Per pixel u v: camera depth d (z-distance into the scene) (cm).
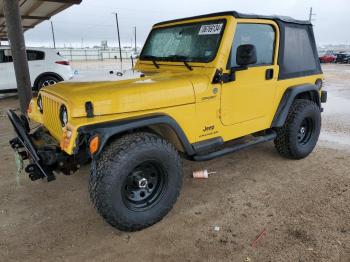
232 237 285
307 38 441
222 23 334
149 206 295
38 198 356
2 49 985
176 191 307
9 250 271
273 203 341
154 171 299
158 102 296
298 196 354
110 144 279
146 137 283
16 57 679
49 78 1046
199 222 309
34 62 1017
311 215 316
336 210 324
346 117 725
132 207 286
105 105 272
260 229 296
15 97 1052
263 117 392
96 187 266
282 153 447
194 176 403
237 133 369
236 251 267
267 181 393
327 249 266
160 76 334
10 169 430
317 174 410
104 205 267
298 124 424
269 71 381
